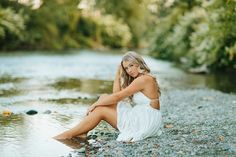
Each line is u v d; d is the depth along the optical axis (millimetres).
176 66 24297
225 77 18203
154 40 32219
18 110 9461
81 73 18891
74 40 42094
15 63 22531
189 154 5961
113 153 6059
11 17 31031
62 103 10531
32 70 19438
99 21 47531
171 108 9938
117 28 49406
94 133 7344
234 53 17109
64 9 40656
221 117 8656
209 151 6102
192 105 10398
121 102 7047
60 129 7680
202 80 16891
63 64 23328
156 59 30734
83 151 6227
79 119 8570
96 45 45188
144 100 6957
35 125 7973
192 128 7625
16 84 14305
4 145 6602
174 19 31469
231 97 11883
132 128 6867
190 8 30875
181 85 15070
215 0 16531
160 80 16766
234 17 16375
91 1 47031
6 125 7941
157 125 6953
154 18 49719
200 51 19797
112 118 6953
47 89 13227
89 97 11672
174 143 6535
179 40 26984
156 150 6156
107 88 13766
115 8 53094
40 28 36969
